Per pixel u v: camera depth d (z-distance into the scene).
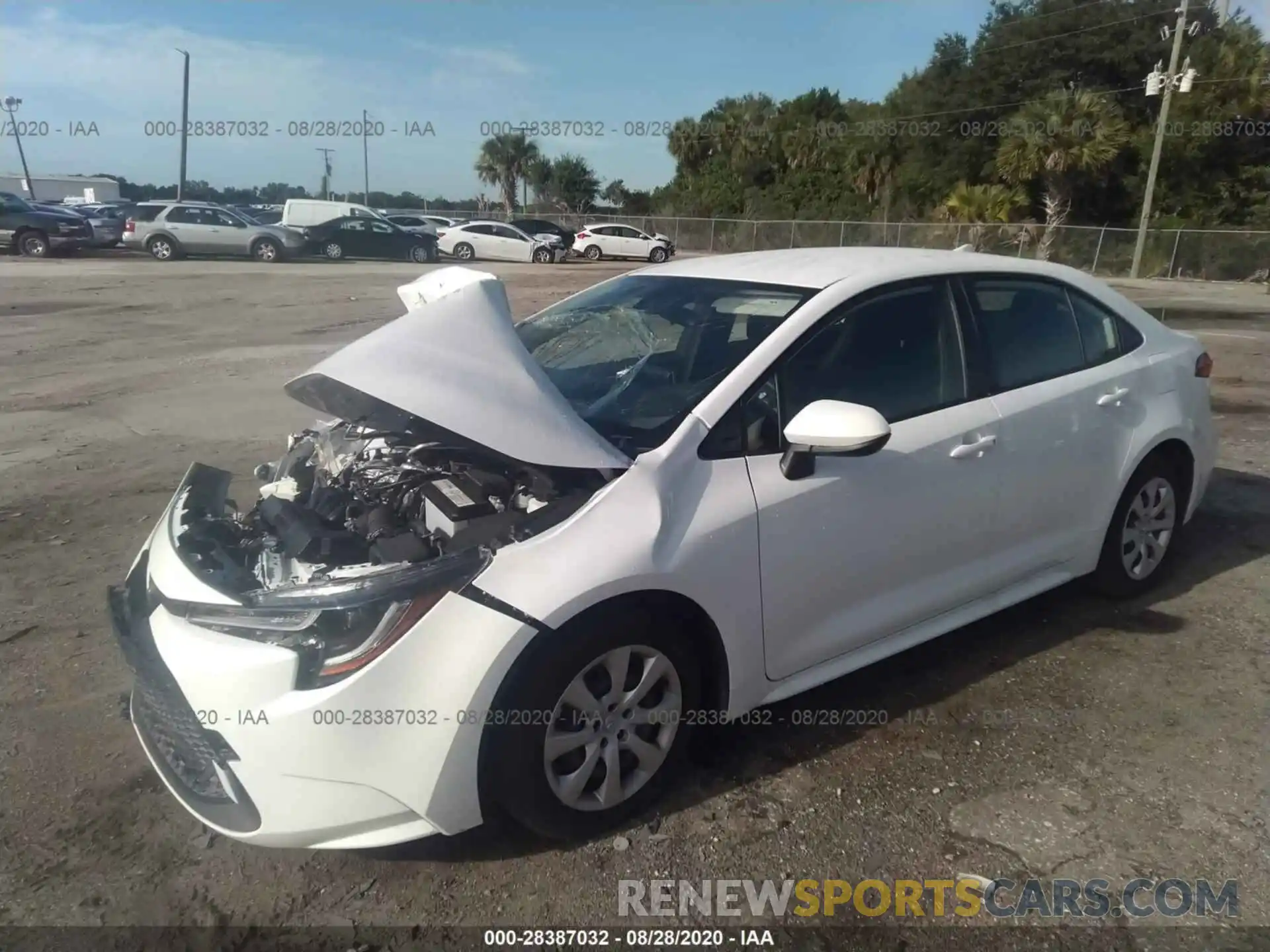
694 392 3.07
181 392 8.95
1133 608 4.27
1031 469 3.64
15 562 4.77
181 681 2.46
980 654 3.86
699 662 2.92
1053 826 2.82
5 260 23.86
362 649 2.40
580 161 53.41
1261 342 12.99
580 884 2.61
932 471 3.30
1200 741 3.25
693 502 2.80
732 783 3.03
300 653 2.40
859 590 3.20
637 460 2.79
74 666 3.74
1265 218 34.03
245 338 12.30
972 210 34.53
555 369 3.59
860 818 2.87
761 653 2.98
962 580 3.54
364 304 16.25
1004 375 3.65
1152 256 31.45
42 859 2.69
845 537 3.09
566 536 2.59
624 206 55.97
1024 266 3.93
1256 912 2.49
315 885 2.61
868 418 2.75
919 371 3.42
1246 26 36.41
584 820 2.73
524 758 2.53
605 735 2.73
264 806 2.43
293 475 3.54
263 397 8.73
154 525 5.29
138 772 3.09
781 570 2.95
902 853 2.72
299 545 2.69
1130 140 34.09
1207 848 2.73
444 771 2.45
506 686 2.47
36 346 11.48
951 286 3.62
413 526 2.81
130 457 6.69
